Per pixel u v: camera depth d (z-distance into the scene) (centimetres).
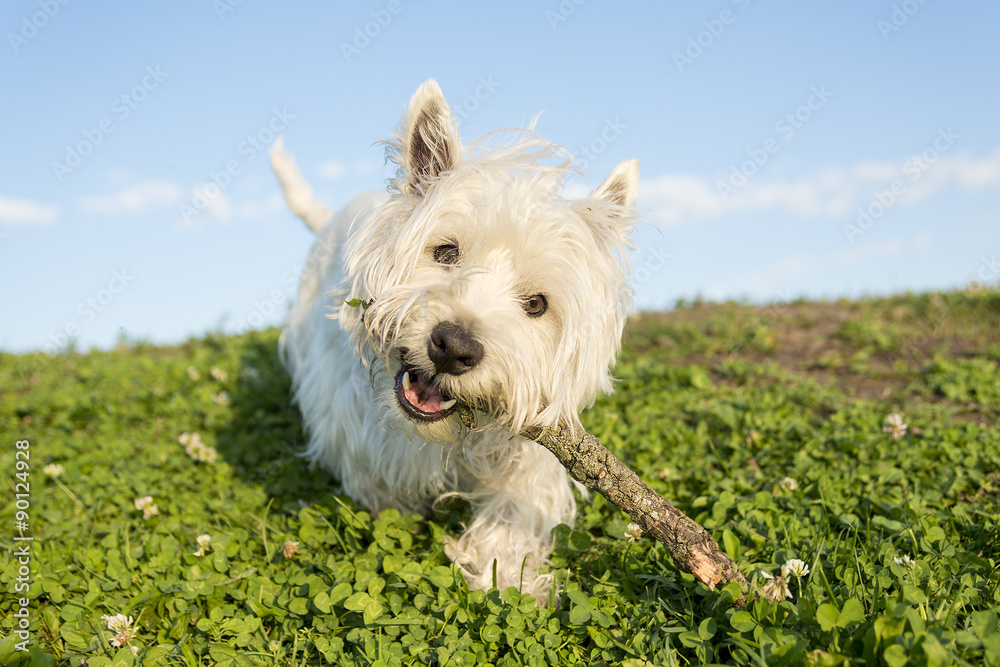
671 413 84
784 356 120
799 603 44
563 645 47
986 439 70
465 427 53
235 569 54
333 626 48
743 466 70
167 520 62
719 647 44
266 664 46
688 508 61
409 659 45
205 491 69
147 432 84
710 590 47
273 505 67
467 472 60
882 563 50
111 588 53
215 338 145
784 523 56
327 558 54
